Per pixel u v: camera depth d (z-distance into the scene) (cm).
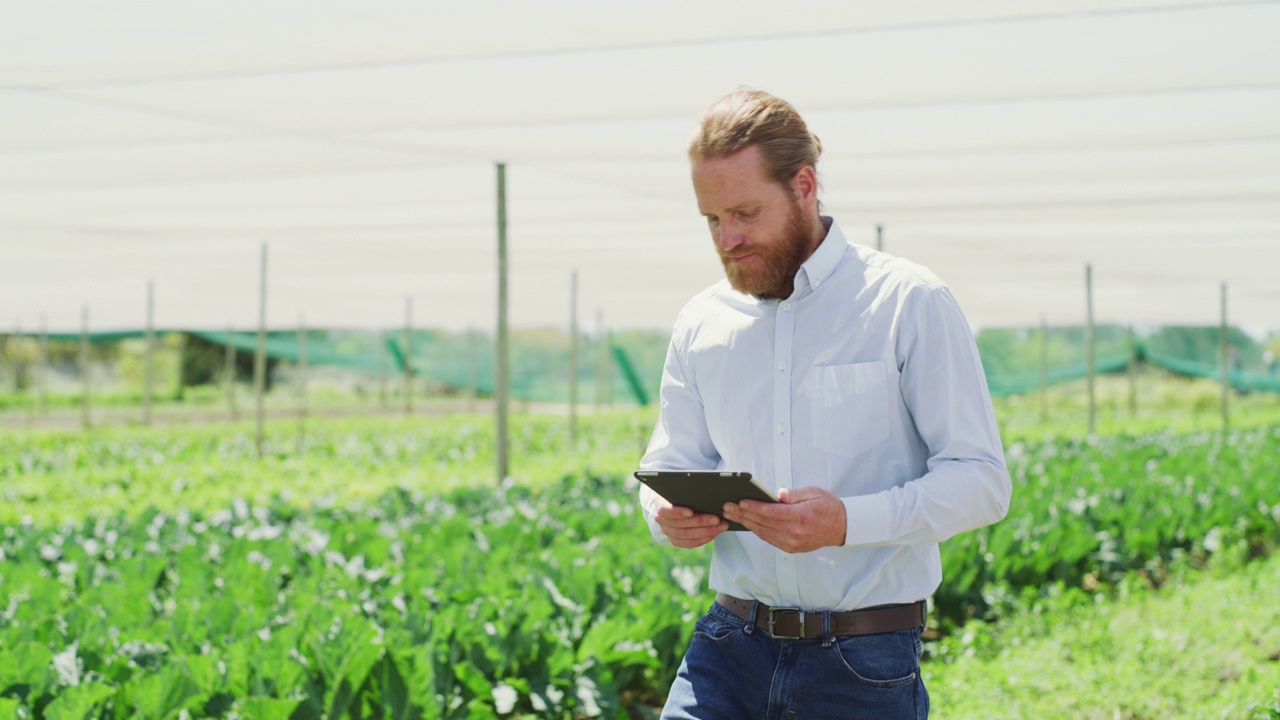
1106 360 3788
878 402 247
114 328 3512
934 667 608
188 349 4284
